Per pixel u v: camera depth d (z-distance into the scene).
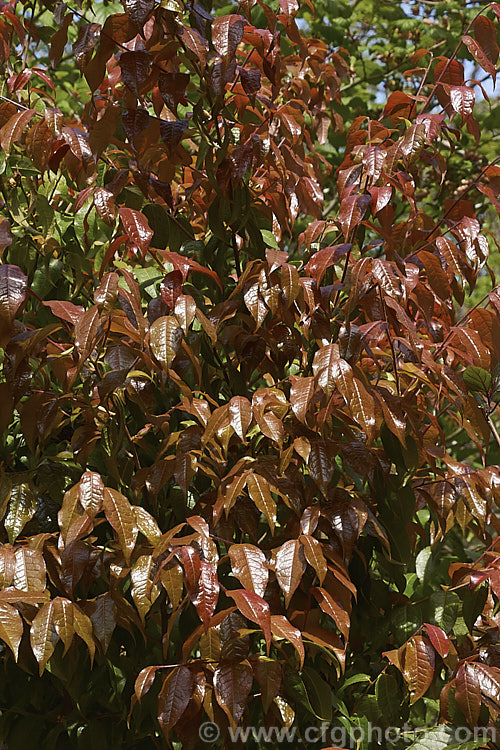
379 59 5.01
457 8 4.85
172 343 2.47
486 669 2.55
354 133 2.86
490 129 4.83
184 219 2.89
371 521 2.68
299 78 3.21
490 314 2.69
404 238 2.72
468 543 4.00
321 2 4.48
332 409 2.60
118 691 2.71
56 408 2.60
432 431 2.84
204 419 2.57
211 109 2.71
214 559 2.47
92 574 2.57
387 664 2.74
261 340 2.72
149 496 2.71
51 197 2.88
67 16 2.69
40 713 2.74
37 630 2.42
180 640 2.65
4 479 2.62
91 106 2.67
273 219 2.91
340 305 2.76
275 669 2.48
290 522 2.66
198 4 2.67
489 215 5.76
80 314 2.54
